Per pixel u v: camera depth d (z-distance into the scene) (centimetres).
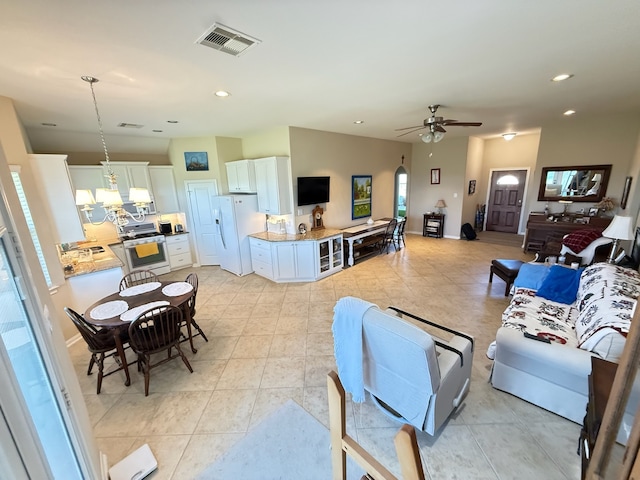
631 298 204
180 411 223
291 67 232
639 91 324
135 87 261
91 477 139
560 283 296
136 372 272
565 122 531
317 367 271
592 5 156
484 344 295
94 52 193
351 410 219
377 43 196
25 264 114
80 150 482
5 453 80
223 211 522
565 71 259
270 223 548
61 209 329
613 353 181
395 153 740
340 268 538
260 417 215
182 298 280
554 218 552
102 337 260
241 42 188
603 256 399
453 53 215
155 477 175
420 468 84
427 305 384
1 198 106
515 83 289
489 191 841
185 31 172
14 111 279
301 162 501
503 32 185
